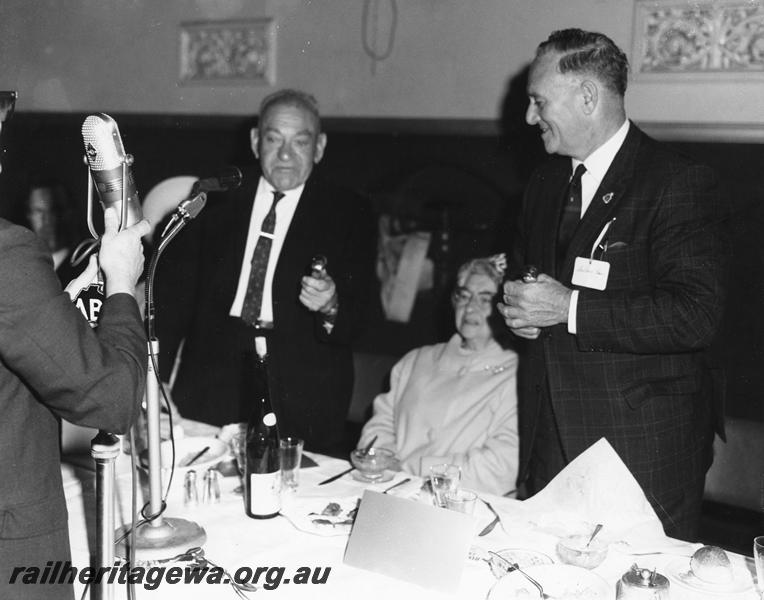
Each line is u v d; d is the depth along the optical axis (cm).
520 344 238
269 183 262
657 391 188
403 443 243
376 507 131
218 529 143
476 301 240
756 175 281
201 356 261
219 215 269
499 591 117
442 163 338
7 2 423
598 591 117
